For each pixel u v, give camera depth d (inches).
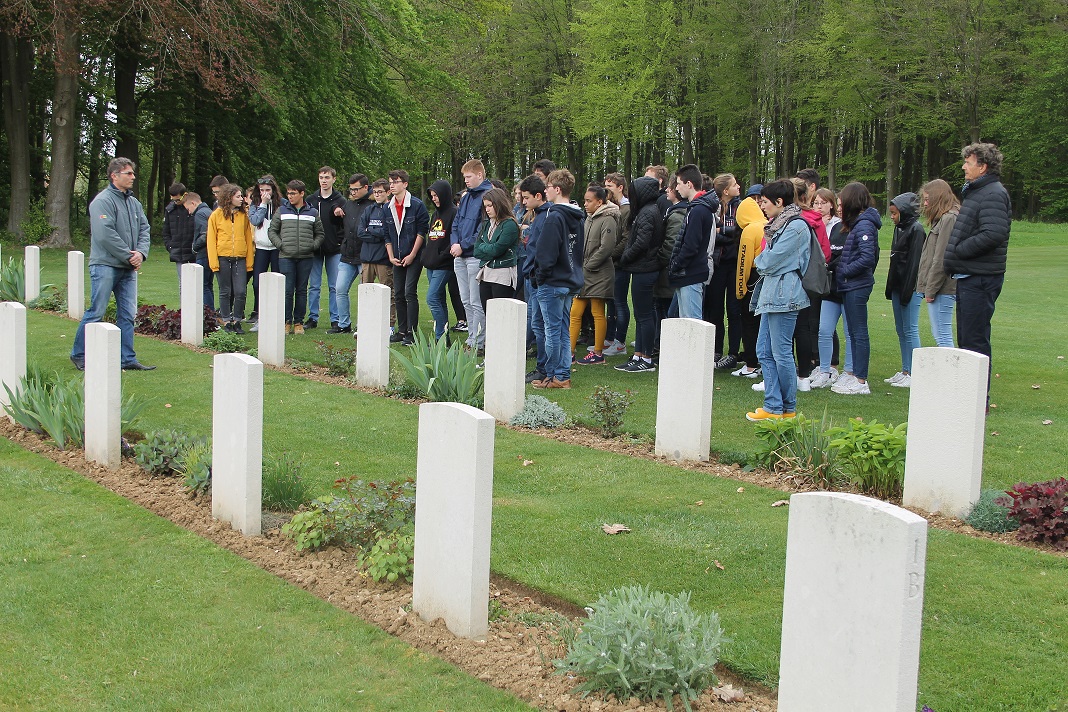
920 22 1414.9
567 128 1877.5
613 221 422.9
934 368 233.8
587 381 396.8
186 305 482.9
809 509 126.7
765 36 1485.0
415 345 377.7
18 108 1059.9
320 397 368.5
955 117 1512.1
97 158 1312.7
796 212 298.5
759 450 277.6
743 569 199.2
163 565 206.5
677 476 267.3
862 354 375.9
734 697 150.8
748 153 1801.2
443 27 1425.9
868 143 1862.7
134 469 275.7
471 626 168.6
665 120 1742.1
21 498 252.7
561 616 178.1
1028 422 328.2
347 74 1305.4
